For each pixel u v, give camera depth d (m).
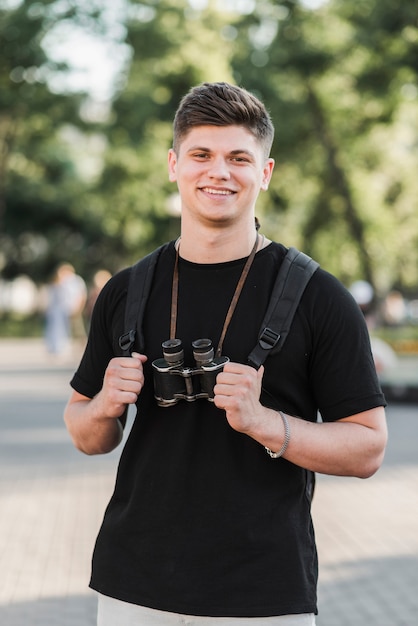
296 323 2.71
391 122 35.19
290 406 2.73
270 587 2.57
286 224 41.16
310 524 2.72
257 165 2.77
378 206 38.62
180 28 36.88
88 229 51.25
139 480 2.69
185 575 2.59
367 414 2.70
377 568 6.56
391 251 40.44
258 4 33.22
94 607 5.80
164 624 2.62
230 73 35.50
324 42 32.09
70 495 8.93
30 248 55.50
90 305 27.11
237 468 2.63
